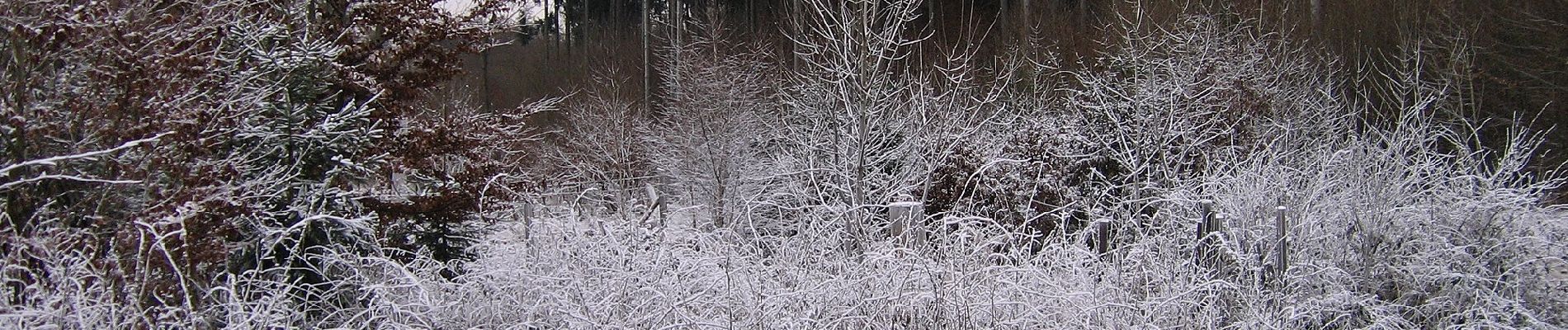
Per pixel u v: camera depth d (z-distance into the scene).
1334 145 10.27
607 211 7.04
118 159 5.47
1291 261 6.33
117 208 5.77
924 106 9.40
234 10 6.79
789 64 21.62
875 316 5.16
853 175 9.14
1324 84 14.32
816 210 6.97
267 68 6.58
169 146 5.64
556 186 8.97
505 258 6.28
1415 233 6.64
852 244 6.46
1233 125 11.22
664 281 5.20
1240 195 6.59
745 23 27.14
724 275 5.34
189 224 5.38
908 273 5.22
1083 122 12.21
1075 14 21.58
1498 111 15.74
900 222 6.48
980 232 5.70
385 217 7.07
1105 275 5.78
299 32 7.16
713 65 19.08
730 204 12.12
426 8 7.97
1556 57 16.08
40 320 4.25
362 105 6.78
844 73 9.05
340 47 6.86
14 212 5.40
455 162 7.89
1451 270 6.57
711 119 17.20
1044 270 5.88
